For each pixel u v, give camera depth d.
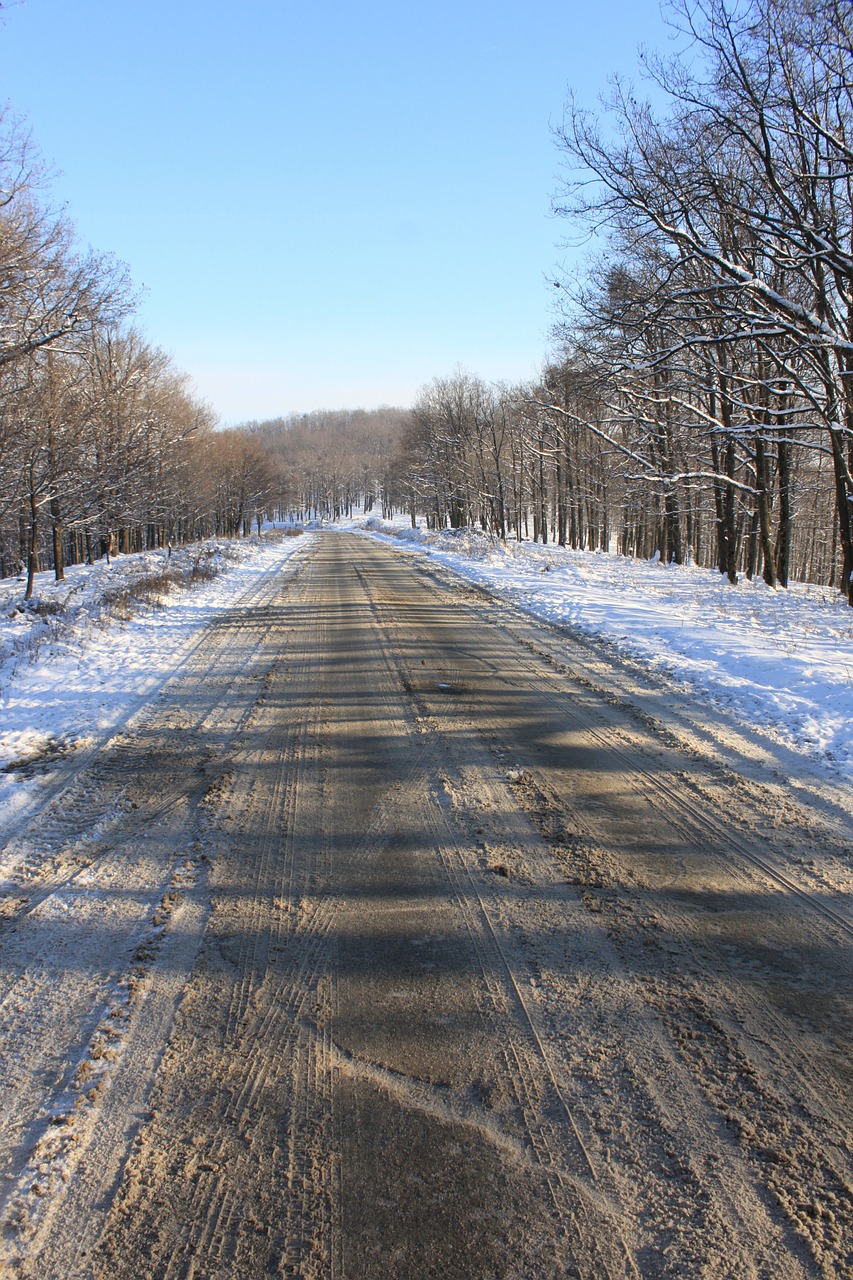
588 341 16.67
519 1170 2.53
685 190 12.20
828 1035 3.17
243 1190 2.47
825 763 6.30
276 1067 3.02
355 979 3.57
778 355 14.40
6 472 17.34
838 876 4.51
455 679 9.48
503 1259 2.21
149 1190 2.47
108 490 25.30
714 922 4.04
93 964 3.73
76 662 10.26
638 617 13.43
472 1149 2.61
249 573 24.05
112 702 8.45
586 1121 2.73
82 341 19.09
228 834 5.17
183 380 44.56
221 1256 2.24
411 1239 2.28
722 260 11.67
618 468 30.25
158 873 4.64
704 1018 3.28
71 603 15.70
